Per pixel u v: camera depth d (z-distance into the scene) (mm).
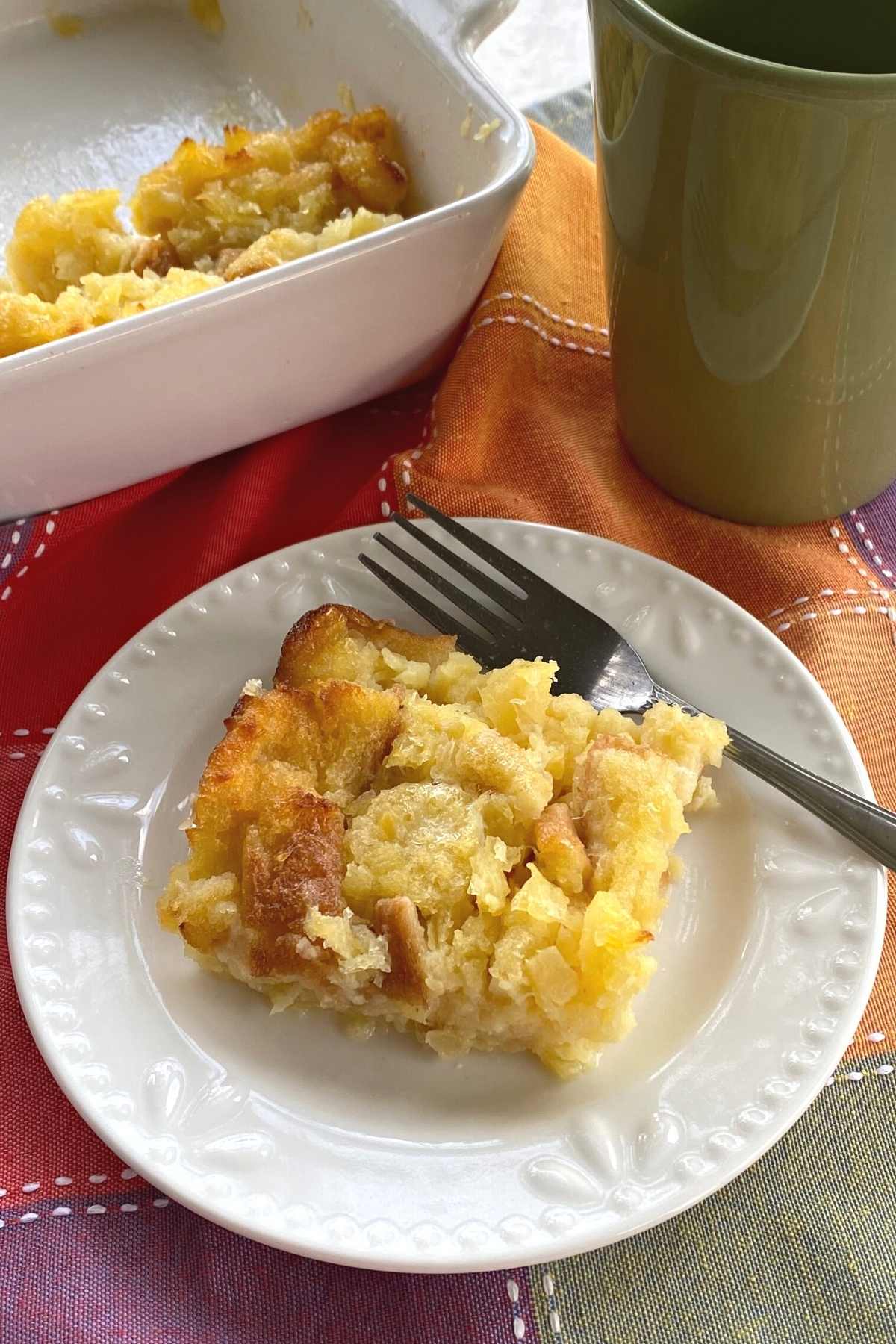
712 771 509
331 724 504
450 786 495
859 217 494
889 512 585
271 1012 471
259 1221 435
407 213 646
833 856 490
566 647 533
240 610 543
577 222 648
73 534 588
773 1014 466
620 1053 466
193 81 701
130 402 549
